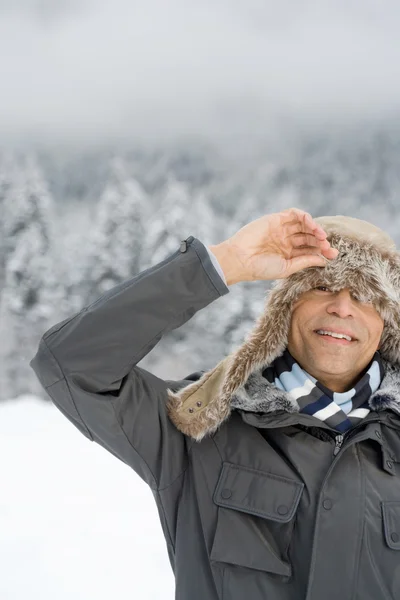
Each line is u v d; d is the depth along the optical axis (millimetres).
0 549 5504
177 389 2654
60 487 7285
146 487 7258
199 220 32062
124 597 4699
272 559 2320
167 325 2318
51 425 10516
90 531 5906
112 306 2287
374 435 2445
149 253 30750
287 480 2387
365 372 2637
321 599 2285
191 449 2484
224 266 2369
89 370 2289
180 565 2412
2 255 31656
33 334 29484
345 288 2545
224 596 2332
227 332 25531
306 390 2533
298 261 2420
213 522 2391
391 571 2324
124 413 2398
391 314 2584
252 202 37875
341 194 57688
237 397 2486
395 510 2373
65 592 4770
